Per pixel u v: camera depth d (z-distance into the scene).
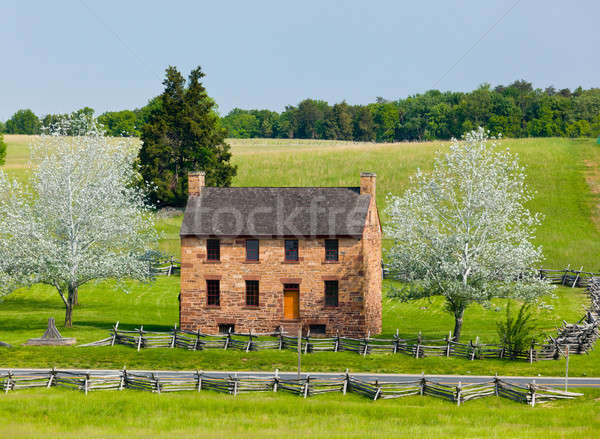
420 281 54.25
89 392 39.69
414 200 58.12
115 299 70.62
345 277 54.50
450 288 52.28
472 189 57.66
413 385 40.28
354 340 50.66
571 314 62.34
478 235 56.66
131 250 62.75
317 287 54.69
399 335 56.47
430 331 58.53
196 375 41.78
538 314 63.31
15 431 31.30
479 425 33.41
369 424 33.59
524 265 54.28
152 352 49.38
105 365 46.66
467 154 57.12
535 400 38.28
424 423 34.12
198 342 50.31
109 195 61.66
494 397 39.56
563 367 45.88
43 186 60.84
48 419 34.12
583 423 33.25
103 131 63.47
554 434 30.70
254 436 30.84
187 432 31.89
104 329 57.00
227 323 55.41
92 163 62.53
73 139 62.72
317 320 54.59
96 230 60.69
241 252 55.41
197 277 55.72
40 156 62.84
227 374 44.66
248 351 49.94
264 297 55.09
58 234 61.34
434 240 55.81
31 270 57.38
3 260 57.41
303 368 46.25
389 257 57.50
